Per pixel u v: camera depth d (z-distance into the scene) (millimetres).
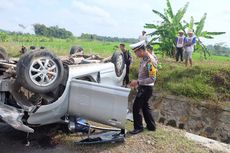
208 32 17328
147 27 17734
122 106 5109
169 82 11914
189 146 5797
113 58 6895
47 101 5262
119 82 7137
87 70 5945
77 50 8250
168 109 11328
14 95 5051
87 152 5332
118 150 5445
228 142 9773
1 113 4734
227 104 10281
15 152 5219
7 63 5492
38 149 5379
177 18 17219
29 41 37156
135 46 5887
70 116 5797
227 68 12047
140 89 5988
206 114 10422
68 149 5434
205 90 11070
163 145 5758
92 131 6289
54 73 5098
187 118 10812
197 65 13016
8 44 24625
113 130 6258
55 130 6086
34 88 4883
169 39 17344
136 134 6137
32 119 5109
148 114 6277
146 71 5949
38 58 4883
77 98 5465
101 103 5270
